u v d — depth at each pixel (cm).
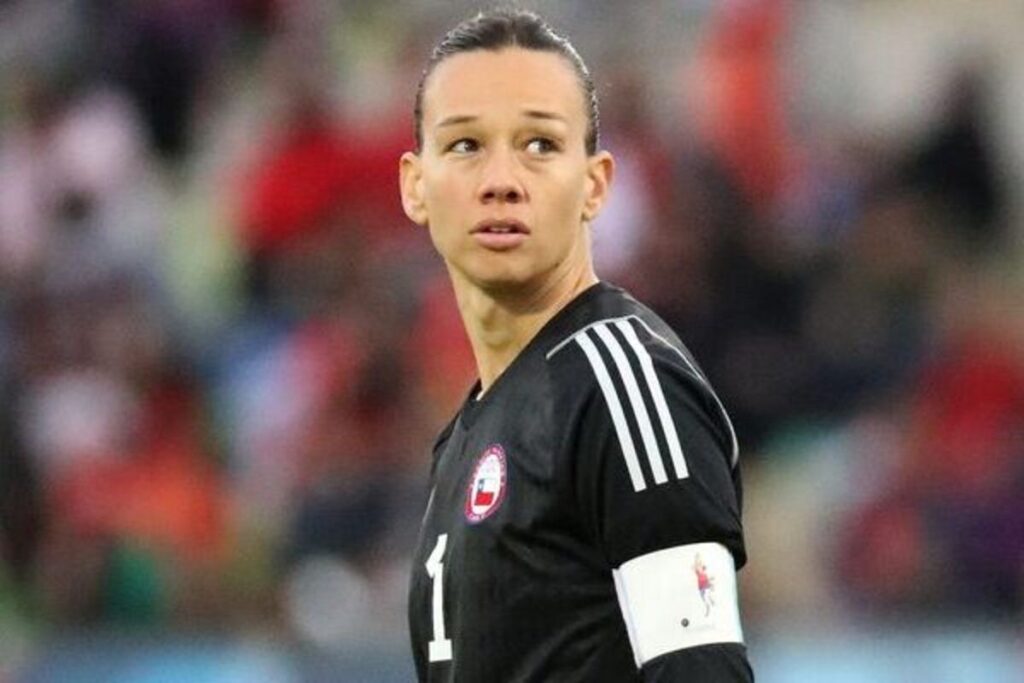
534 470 1477
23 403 4262
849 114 5238
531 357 1530
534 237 1521
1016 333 4434
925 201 4784
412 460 4012
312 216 4672
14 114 5106
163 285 4712
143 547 3953
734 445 1505
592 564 1458
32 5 5319
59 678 3769
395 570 3888
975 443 4112
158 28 5206
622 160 4547
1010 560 3953
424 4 5319
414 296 4353
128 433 4156
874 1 5544
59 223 4809
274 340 4406
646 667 1423
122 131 5047
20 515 4094
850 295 4444
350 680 3675
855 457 4134
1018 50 5409
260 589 3975
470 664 1495
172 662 3731
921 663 3662
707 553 1428
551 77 1534
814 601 3969
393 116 4834
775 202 4853
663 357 1484
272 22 5344
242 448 4216
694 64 5162
